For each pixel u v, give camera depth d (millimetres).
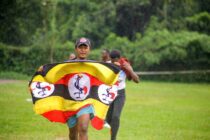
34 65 93062
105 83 22047
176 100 55844
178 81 94000
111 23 110312
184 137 30078
